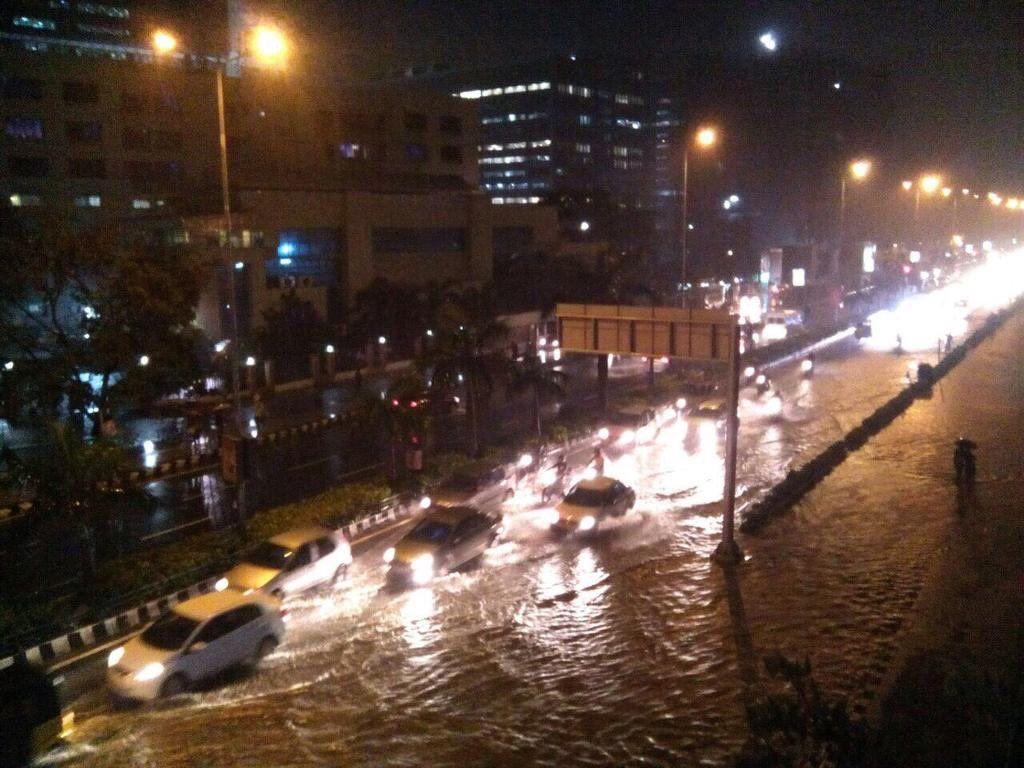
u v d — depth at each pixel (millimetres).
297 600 19984
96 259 32281
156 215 54375
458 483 26750
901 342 64125
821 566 22328
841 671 16500
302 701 15430
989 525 25438
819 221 128375
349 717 14906
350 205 61625
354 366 55156
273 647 17469
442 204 69500
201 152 64188
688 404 42875
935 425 39219
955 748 12156
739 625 18750
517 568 22312
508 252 80812
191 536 24578
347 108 73188
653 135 155000
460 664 16938
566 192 103062
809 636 18141
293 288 55438
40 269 31391
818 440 36688
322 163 71750
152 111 61688
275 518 24000
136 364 32406
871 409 43000
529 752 13836
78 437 21109
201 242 51438
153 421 41688
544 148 138250
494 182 145500
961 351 58562
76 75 58250
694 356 23453
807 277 82062
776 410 42219
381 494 26516
